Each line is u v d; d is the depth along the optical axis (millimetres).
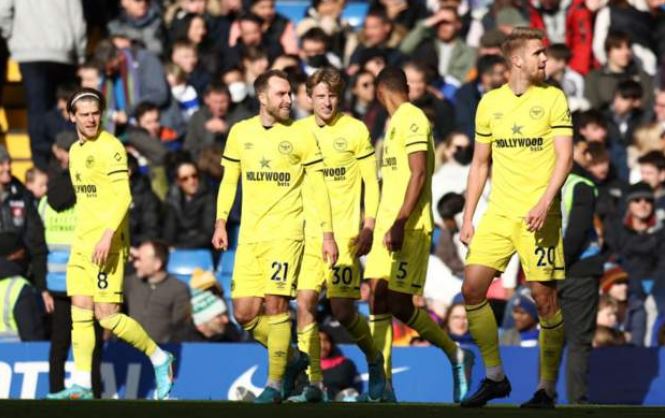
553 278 25828
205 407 25375
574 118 41469
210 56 46469
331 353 34969
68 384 34594
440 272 38375
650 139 42344
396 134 30109
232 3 48375
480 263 25906
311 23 49312
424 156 29500
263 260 27922
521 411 24844
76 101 30812
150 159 42812
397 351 35125
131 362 35094
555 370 26344
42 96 45219
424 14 48906
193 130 43688
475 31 48156
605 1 47625
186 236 40906
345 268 30719
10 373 34938
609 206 39719
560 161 25281
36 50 45000
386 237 29359
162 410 24344
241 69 45312
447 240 38750
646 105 44875
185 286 36906
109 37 46438
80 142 31125
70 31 45625
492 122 25875
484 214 26000
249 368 35031
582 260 33531
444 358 34969
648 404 35125
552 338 26250
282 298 27828
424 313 30766
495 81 42562
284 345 27750
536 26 48125
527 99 25594
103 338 35031
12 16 45188
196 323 36875
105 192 30938
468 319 26125
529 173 25641
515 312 36438
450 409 25281
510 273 37938
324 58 46219
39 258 35781
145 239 39062
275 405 26375
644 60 46719
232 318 39406
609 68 45250
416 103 42438
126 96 44594
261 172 27844
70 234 34062
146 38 47906
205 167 41344
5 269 36031
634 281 38469
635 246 39406
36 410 24203
